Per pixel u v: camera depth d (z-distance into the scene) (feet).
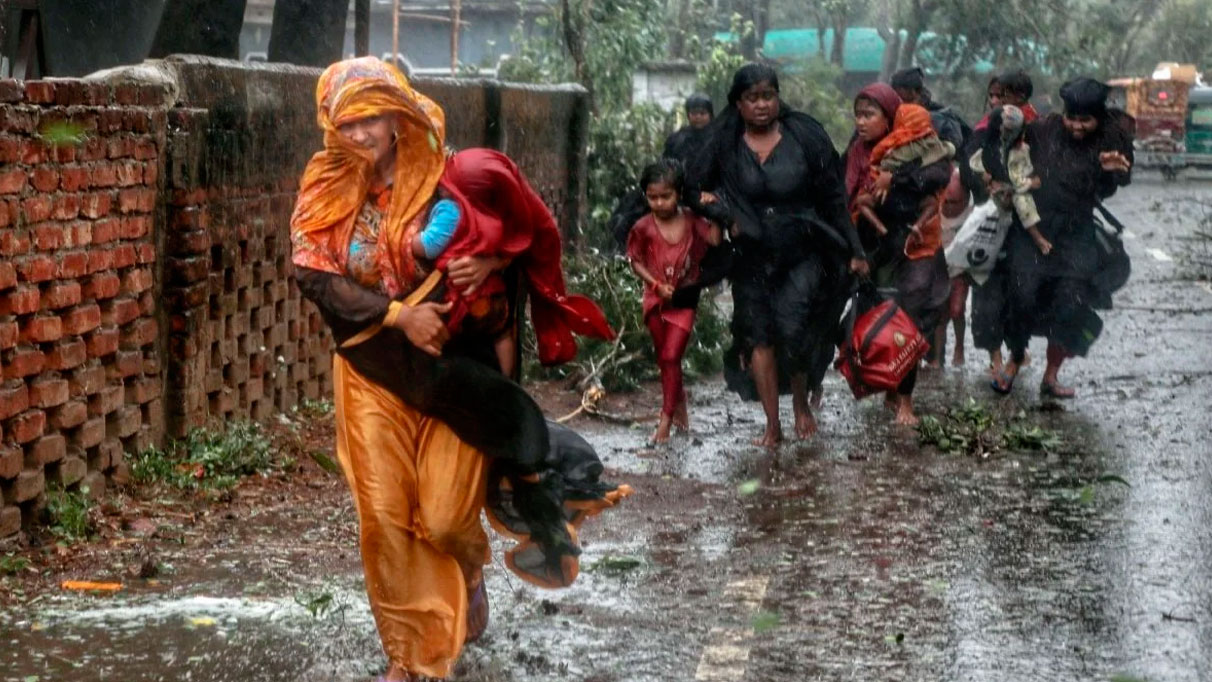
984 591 21.03
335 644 18.29
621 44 82.17
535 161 50.78
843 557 22.84
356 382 16.43
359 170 15.88
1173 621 19.67
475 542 16.92
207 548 22.43
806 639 18.92
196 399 27.27
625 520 25.17
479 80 46.03
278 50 45.29
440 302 16.17
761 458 30.42
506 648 18.37
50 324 22.58
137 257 25.38
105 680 16.90
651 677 17.47
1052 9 150.82
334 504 25.31
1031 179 36.76
